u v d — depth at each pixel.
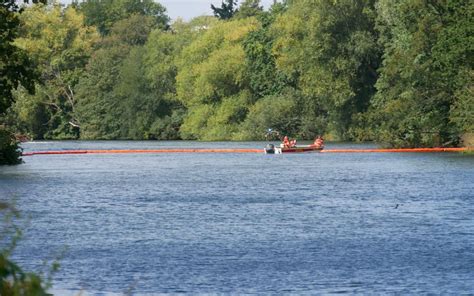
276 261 116.25
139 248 126.56
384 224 148.75
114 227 147.75
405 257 118.31
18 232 61.25
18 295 50.09
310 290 99.62
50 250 124.56
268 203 182.50
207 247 127.19
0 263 49.97
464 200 182.62
